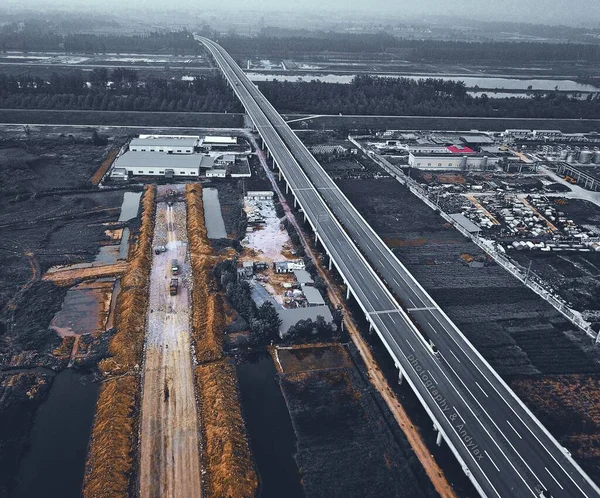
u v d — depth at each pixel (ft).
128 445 236.84
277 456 238.07
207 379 276.21
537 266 407.03
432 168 627.05
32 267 380.37
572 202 540.52
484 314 342.23
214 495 215.51
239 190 537.24
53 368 285.02
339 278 383.24
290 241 435.12
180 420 252.42
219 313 331.16
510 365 295.69
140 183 542.98
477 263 406.00
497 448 229.25
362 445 244.22
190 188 525.75
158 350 298.97
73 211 474.90
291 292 357.00
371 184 572.92
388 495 220.23
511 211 507.30
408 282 357.82
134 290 345.51
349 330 325.42
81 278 368.48
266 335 310.24
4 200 486.79
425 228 469.16
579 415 263.70
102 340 306.35
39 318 323.37
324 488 222.48
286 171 541.75
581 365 298.76
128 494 215.31
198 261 390.83
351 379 285.64
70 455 234.17
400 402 270.67
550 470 220.43
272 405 267.59
